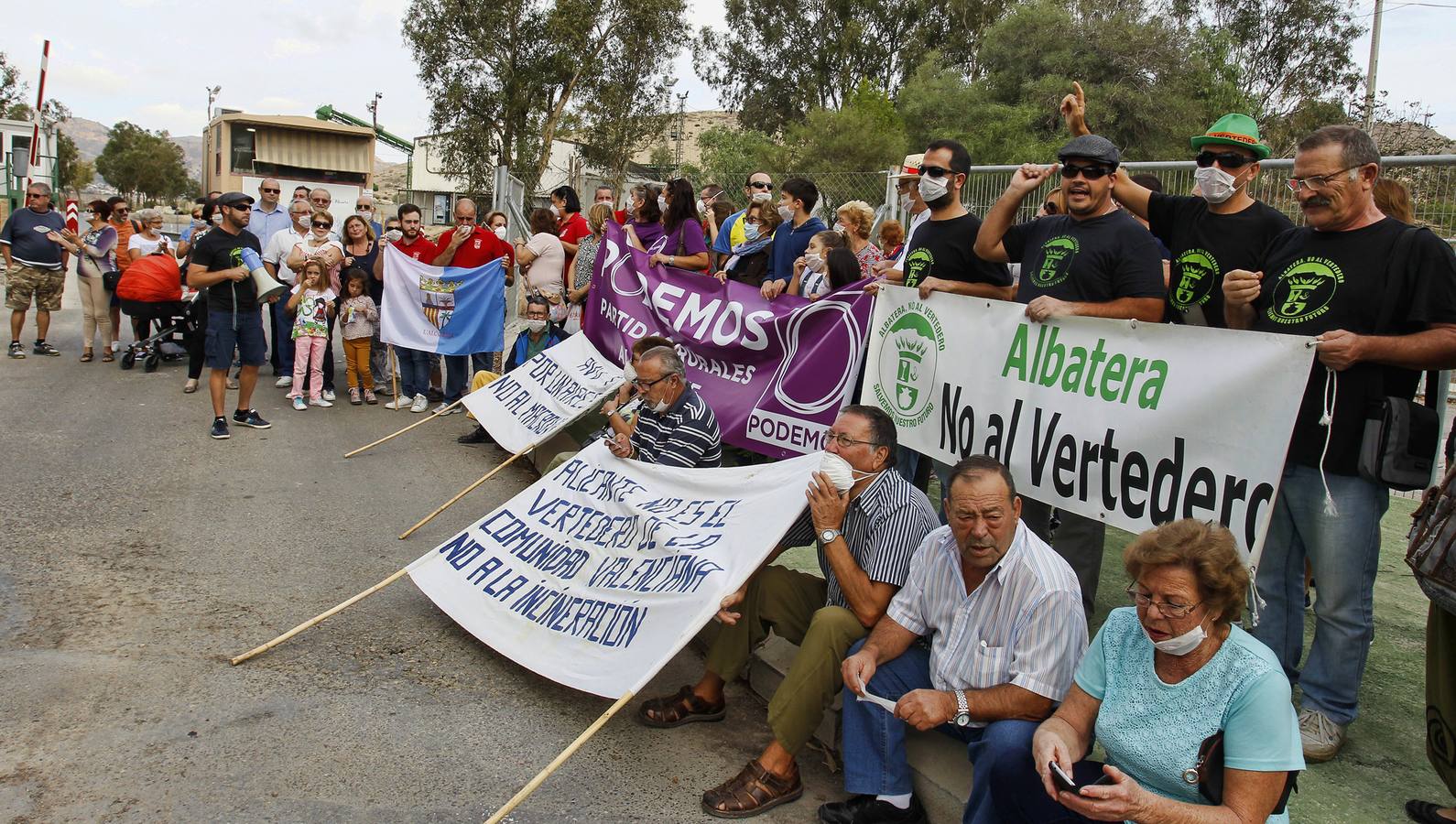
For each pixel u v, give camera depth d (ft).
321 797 11.42
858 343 17.75
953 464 15.14
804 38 122.62
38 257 37.65
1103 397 12.64
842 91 120.06
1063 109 15.46
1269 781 8.06
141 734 12.56
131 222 38.99
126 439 27.09
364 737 12.81
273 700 13.61
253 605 16.75
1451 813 10.52
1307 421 11.60
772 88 124.88
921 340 15.88
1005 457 14.11
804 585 13.48
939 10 118.52
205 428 28.91
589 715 13.75
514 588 15.79
